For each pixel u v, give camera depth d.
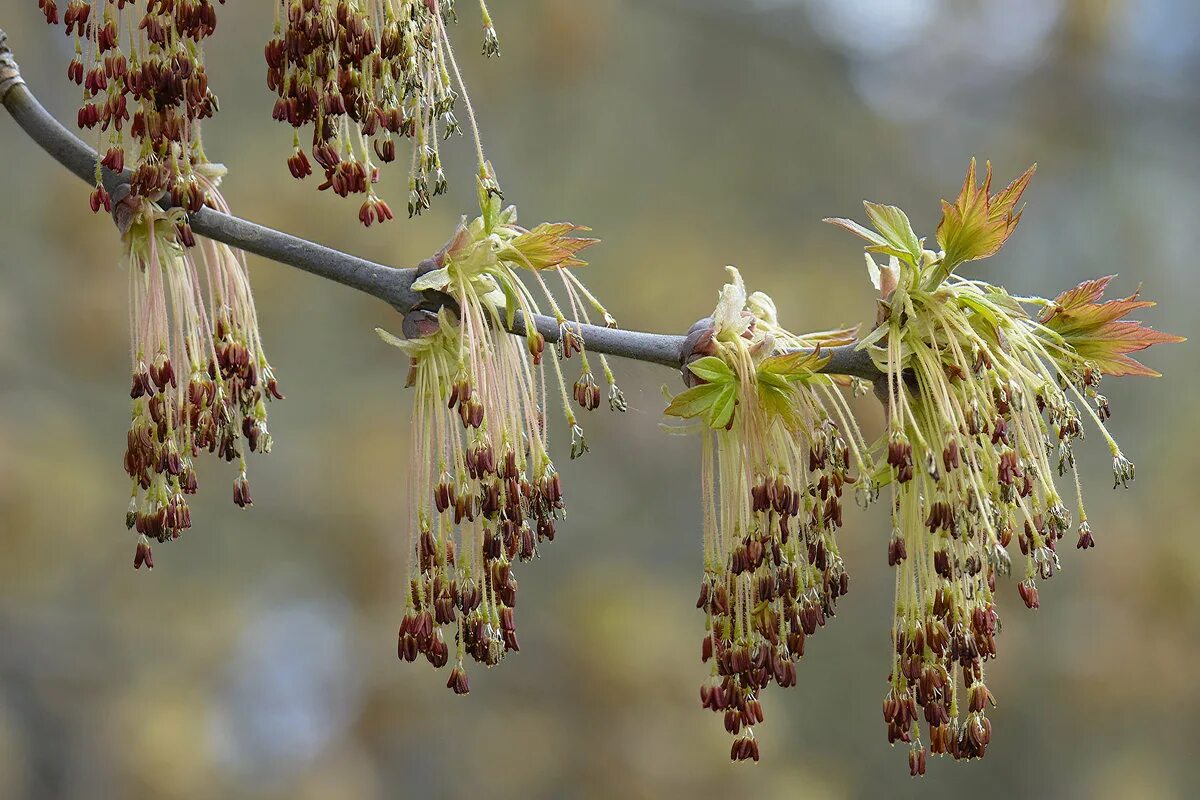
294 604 10.12
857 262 11.49
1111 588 9.70
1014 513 2.76
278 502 9.32
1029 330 2.83
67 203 8.90
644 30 11.84
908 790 12.31
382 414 9.55
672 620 9.65
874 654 12.21
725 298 2.79
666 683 9.23
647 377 8.31
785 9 10.64
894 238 2.79
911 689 2.77
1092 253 11.98
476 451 2.65
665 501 10.98
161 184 2.72
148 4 2.64
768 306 3.00
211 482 9.45
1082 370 2.89
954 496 2.70
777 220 11.80
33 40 9.60
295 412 9.59
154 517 2.73
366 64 2.66
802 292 10.70
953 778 12.17
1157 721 10.59
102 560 9.33
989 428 2.70
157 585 9.46
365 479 9.20
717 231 11.27
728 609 2.76
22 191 9.40
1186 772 10.95
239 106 9.95
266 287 8.87
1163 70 10.55
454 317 2.75
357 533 9.16
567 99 11.31
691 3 10.45
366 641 9.29
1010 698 11.04
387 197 8.83
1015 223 2.75
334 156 2.69
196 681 9.20
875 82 10.95
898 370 2.71
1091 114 10.44
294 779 9.16
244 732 9.56
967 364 2.73
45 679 8.97
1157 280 12.02
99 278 8.94
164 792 8.67
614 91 11.66
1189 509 9.78
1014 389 2.71
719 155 11.89
